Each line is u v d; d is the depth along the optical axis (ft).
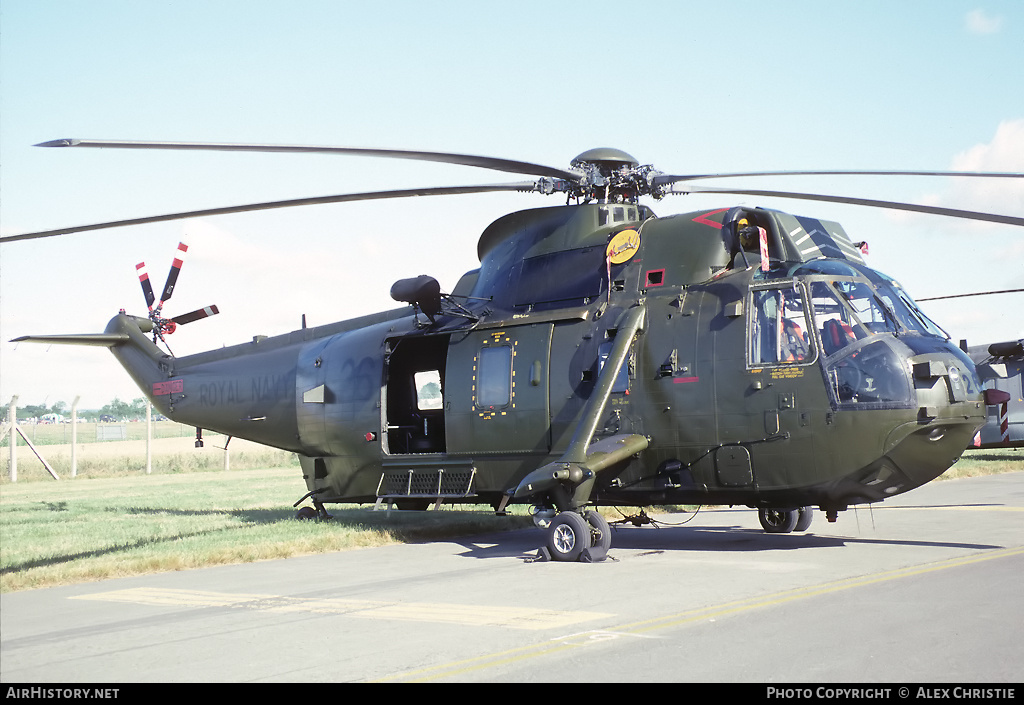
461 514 59.31
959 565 32.76
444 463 46.47
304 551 43.21
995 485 72.02
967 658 20.10
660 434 39.01
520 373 43.37
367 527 50.62
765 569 33.14
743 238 40.63
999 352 92.27
